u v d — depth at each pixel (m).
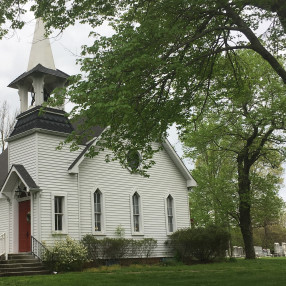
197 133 28.98
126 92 13.00
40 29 25.94
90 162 25.23
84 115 13.90
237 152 29.42
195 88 17.73
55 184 23.05
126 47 13.28
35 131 22.97
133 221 26.84
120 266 23.12
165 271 18.28
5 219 24.81
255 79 26.72
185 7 14.97
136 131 16.53
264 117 25.77
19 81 25.52
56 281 14.08
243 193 28.95
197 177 32.94
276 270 16.62
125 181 26.98
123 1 15.65
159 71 14.70
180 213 30.03
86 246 23.16
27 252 21.95
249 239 29.59
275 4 14.38
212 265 22.31
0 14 14.59
